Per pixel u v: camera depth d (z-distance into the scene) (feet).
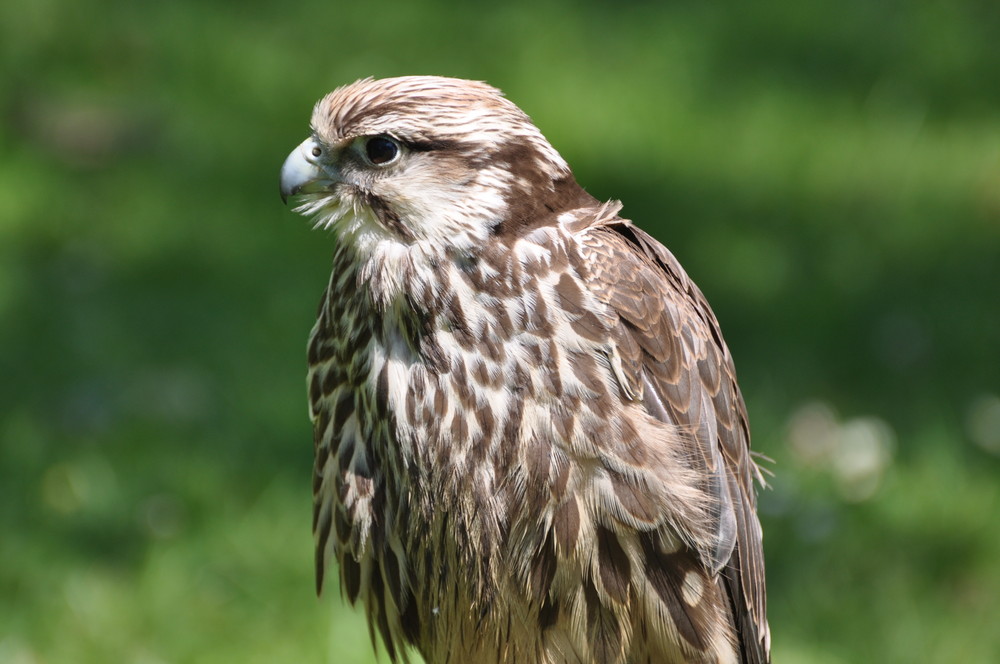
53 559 33.58
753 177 52.85
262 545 33.94
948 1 67.21
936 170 54.08
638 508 22.27
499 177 22.57
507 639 23.40
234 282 44.98
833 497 35.96
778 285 46.32
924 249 48.75
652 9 65.26
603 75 58.90
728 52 62.18
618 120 55.47
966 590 33.45
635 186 51.44
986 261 47.96
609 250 22.88
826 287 46.29
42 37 56.59
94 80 55.11
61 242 46.62
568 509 22.25
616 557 22.52
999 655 31.58
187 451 36.94
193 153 51.65
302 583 32.91
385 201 22.70
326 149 23.17
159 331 42.37
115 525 34.60
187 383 39.75
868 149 55.36
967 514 35.14
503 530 22.49
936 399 40.63
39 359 40.93
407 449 22.65
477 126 22.62
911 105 58.80
